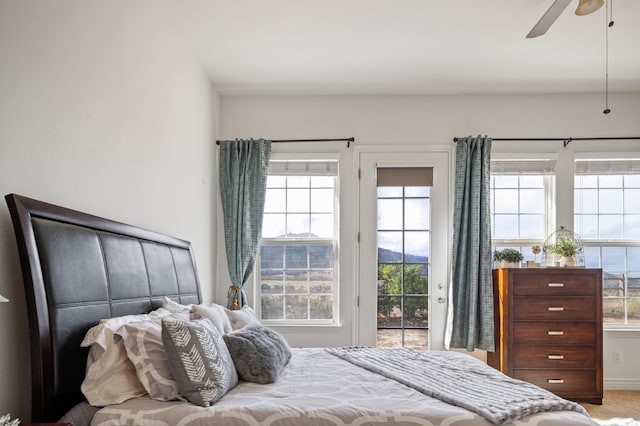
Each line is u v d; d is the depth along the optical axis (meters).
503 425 1.88
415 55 4.02
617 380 4.66
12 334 1.76
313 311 4.91
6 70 1.69
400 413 1.93
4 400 1.71
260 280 4.93
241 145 4.80
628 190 4.91
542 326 4.24
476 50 3.92
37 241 1.74
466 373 2.58
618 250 4.87
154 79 3.09
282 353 2.67
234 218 4.73
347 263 4.83
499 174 4.87
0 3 1.66
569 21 3.39
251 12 3.30
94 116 2.31
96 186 2.32
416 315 4.83
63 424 1.54
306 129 4.91
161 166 3.22
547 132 4.86
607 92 4.70
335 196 4.95
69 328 1.85
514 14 3.31
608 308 4.84
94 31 2.31
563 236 4.76
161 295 2.78
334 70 4.36
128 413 1.87
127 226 2.53
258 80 4.59
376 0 3.14
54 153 1.98
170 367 2.00
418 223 4.88
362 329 4.79
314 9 3.26
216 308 2.84
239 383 2.38
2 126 1.68
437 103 4.91
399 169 4.89
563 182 4.84
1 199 1.69
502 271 4.36
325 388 2.29
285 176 4.95
